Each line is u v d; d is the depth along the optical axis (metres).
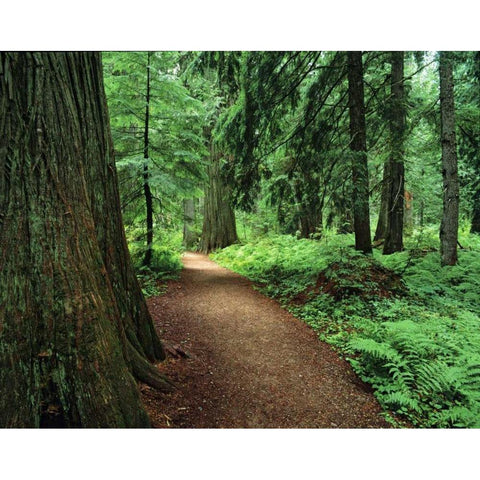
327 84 8.55
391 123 8.70
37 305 2.12
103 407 2.24
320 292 6.65
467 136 9.12
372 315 5.54
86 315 2.30
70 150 2.46
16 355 2.01
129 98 8.38
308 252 9.88
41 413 2.08
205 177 9.77
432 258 8.25
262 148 9.13
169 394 3.11
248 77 7.48
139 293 3.64
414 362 3.91
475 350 4.09
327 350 4.52
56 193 2.30
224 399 3.28
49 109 2.34
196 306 6.42
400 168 9.37
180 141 9.12
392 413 3.28
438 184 15.16
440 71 7.67
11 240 2.08
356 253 6.71
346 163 6.66
